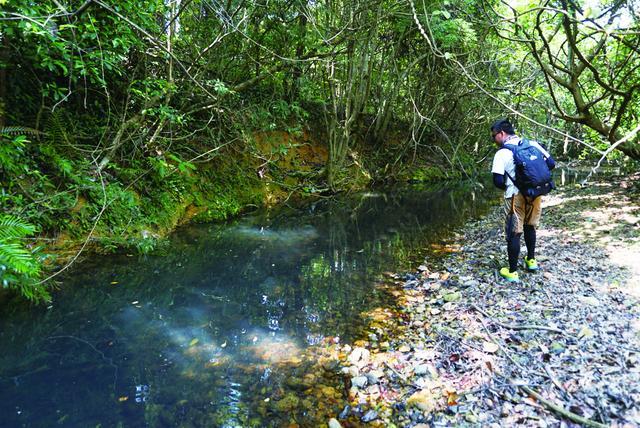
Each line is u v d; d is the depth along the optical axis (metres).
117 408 2.56
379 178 12.76
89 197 5.25
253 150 8.91
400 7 8.48
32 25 3.30
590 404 2.35
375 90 12.88
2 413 2.48
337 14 8.99
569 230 5.96
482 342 3.17
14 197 4.14
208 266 5.30
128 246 5.41
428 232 7.19
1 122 4.34
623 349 2.82
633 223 5.86
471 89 12.55
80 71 4.61
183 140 7.54
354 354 3.19
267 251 6.03
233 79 8.62
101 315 3.82
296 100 10.57
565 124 12.09
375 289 4.59
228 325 3.74
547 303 3.69
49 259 4.48
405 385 2.77
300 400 2.66
